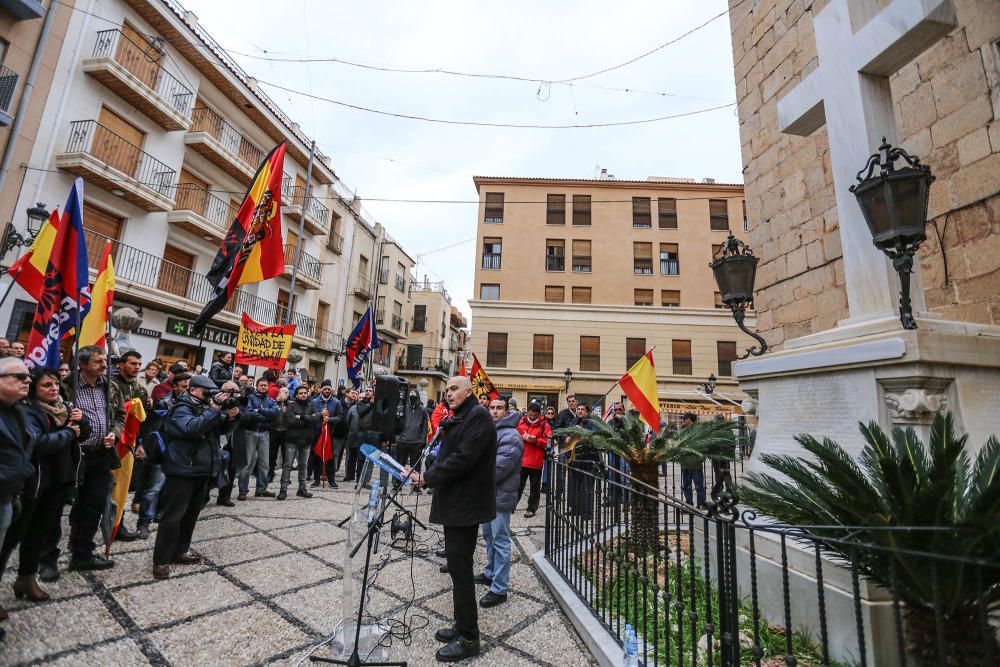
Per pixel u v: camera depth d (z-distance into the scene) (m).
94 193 13.09
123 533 4.60
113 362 4.93
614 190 26.73
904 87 4.48
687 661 2.64
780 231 5.91
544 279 25.77
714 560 3.85
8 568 3.64
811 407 3.30
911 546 1.80
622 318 24.86
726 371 24.27
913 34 2.93
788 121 3.96
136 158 14.21
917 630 1.86
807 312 5.44
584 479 3.69
